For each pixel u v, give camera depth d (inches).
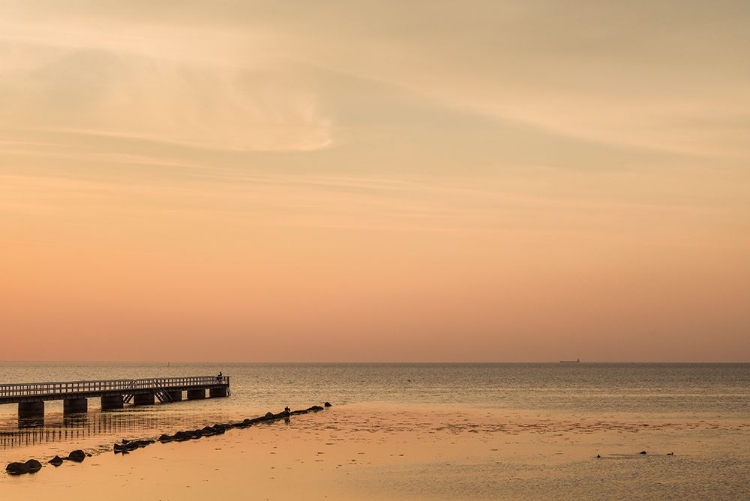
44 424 2440.9
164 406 3314.5
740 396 4355.3
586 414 3011.8
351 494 1391.5
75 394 2822.3
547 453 1865.2
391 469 1630.2
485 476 1566.2
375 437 2164.1
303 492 1398.9
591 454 1854.1
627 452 1891.0
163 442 1973.4
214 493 1368.1
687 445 2022.6
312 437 2153.1
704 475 1585.9
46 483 1408.7
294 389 5418.3
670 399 4057.6
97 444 1925.4
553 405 3560.5
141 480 1455.5
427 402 3821.4
